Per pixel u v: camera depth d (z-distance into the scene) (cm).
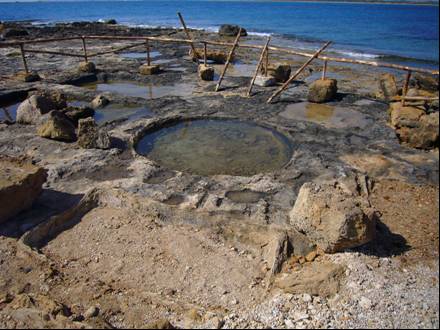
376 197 591
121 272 465
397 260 439
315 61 1811
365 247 466
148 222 549
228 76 1423
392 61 1936
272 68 1304
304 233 493
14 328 335
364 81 1373
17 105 1112
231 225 531
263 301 406
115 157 727
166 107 1024
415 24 3888
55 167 679
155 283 448
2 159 659
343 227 440
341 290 397
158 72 1462
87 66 1431
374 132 855
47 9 10456
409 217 528
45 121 825
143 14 7775
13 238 505
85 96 1127
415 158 721
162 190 613
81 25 3841
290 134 843
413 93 955
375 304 369
